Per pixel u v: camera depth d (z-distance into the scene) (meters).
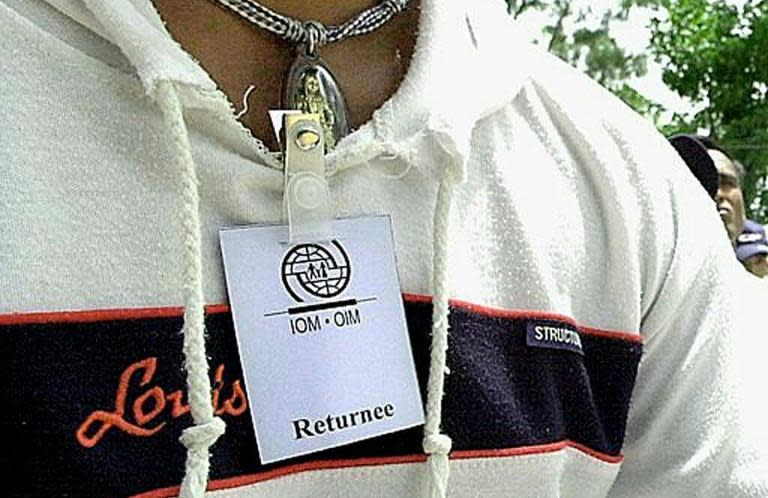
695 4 11.16
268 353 0.63
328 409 0.64
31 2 0.61
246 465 0.62
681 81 11.16
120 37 0.60
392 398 0.66
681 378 0.86
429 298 0.70
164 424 0.60
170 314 0.61
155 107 0.62
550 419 0.75
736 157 10.93
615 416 0.81
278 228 0.64
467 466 0.71
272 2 0.68
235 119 0.63
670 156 0.90
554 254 0.78
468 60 0.77
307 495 0.65
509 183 0.77
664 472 0.86
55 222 0.58
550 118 0.83
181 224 0.60
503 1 0.85
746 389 0.88
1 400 0.56
